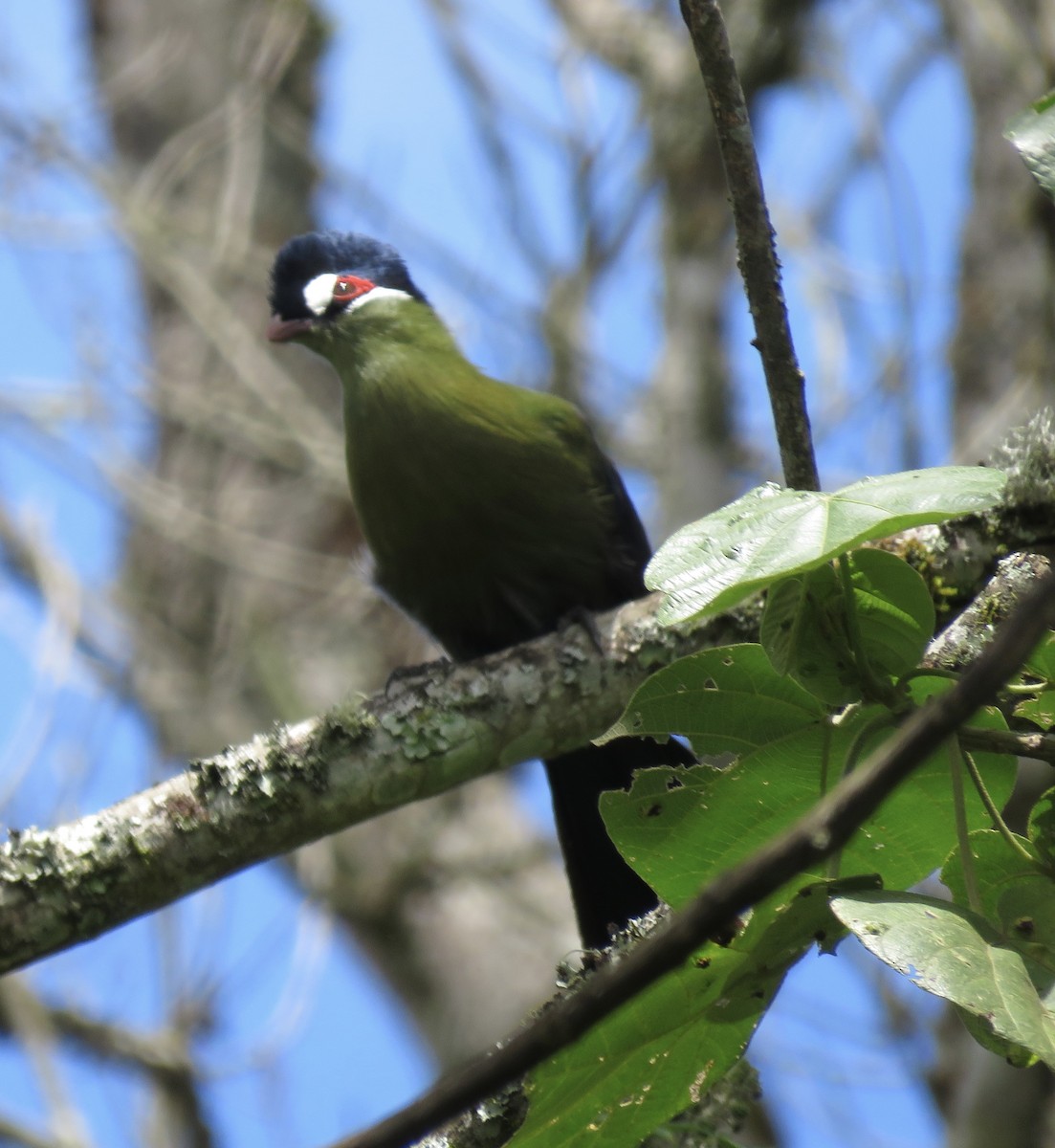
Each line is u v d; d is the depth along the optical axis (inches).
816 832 111.2
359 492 383.6
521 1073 118.3
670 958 113.4
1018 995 139.6
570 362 594.6
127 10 847.1
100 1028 511.8
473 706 268.1
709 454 566.3
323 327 389.4
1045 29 536.4
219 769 257.1
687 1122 223.8
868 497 154.8
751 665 174.1
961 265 530.6
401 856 619.8
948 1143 428.8
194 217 747.4
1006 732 165.6
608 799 179.8
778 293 192.4
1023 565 217.0
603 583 383.9
